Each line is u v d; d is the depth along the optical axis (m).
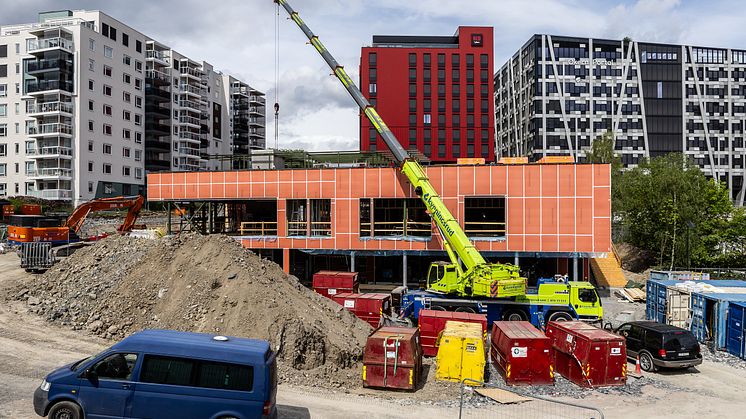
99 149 67.38
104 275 23.09
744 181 99.69
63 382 11.42
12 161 65.19
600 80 97.88
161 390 11.33
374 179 36.06
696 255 47.31
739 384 18.88
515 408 15.55
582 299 25.17
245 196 38.00
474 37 79.94
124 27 72.38
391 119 79.31
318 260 42.16
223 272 20.38
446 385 17.58
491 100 79.56
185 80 87.00
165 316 19.47
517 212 33.91
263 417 11.23
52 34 64.38
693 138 99.31
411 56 79.69
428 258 41.44
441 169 34.78
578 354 18.58
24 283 25.55
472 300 26.03
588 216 33.12
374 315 26.22
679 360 19.59
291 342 17.75
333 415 14.05
